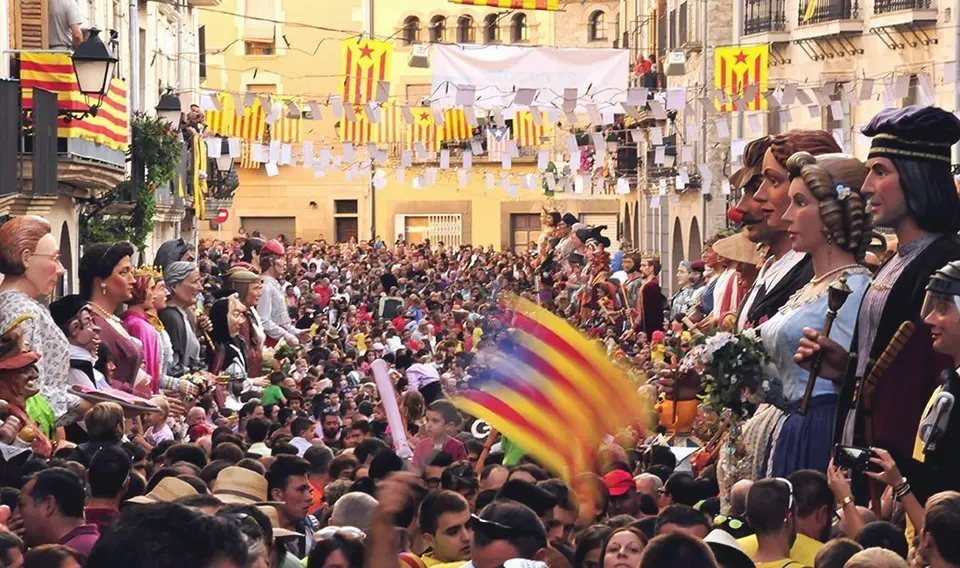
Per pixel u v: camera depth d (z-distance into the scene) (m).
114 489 11.05
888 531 9.27
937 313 9.91
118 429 13.49
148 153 39.47
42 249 16.45
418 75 94.88
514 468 12.02
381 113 57.66
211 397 22.34
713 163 54.84
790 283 12.56
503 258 81.19
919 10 42.88
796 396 11.69
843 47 47.38
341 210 96.94
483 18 94.81
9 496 11.16
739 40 52.59
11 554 8.37
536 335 9.07
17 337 14.21
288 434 18.03
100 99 29.39
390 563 5.74
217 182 60.06
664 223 66.31
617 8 92.50
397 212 96.50
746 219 13.01
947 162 11.03
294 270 67.19
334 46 93.62
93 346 17.53
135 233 39.72
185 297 24.25
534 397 9.02
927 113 10.88
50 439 15.66
